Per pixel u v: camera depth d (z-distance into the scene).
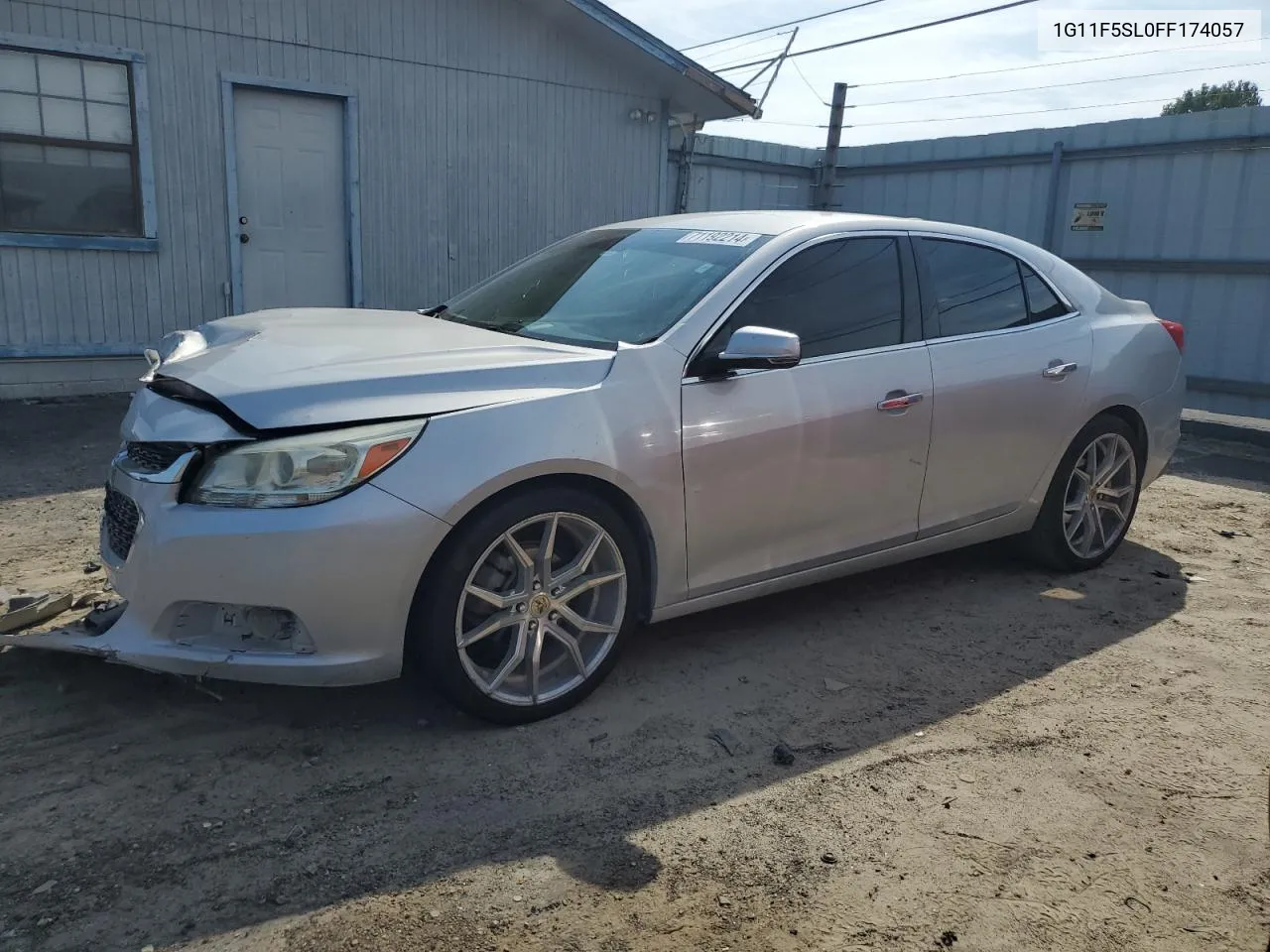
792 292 3.87
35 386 8.85
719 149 13.69
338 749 3.13
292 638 2.97
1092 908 2.49
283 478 2.89
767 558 3.80
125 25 8.66
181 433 3.04
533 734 3.26
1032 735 3.36
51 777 2.91
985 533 4.58
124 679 3.50
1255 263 10.36
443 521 2.99
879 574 4.97
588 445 3.23
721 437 3.55
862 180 14.02
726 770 3.09
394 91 10.09
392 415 3.02
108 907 2.39
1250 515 6.46
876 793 2.97
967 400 4.26
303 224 9.90
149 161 8.96
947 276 4.39
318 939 2.30
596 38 10.95
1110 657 4.03
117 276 9.02
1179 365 5.30
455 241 10.74
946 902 2.49
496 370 3.25
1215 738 3.38
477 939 2.32
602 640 3.46
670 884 2.54
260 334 3.66
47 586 4.38
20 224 8.59
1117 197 11.42
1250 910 2.50
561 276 4.29
